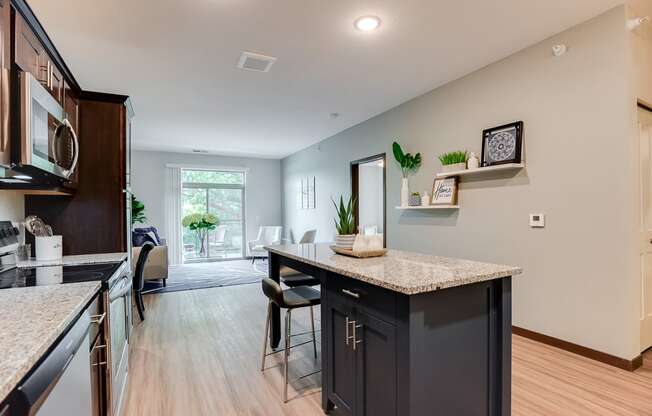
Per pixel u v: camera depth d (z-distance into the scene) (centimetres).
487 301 161
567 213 267
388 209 466
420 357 138
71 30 255
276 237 811
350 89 388
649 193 255
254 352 285
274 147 729
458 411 150
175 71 334
